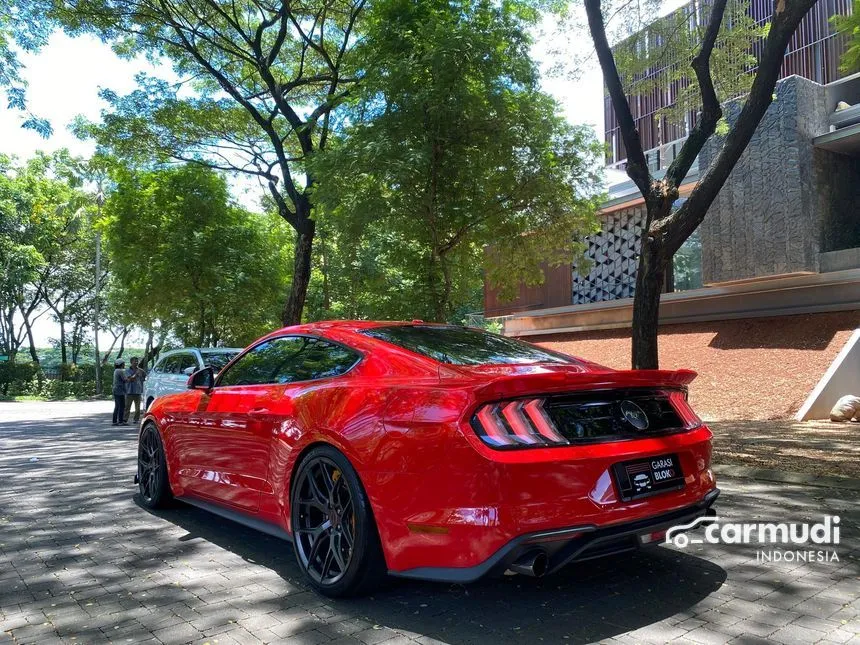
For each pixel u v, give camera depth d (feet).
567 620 9.57
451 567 9.13
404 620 9.70
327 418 10.93
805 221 43.65
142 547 13.91
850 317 43.06
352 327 13.20
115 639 9.14
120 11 45.91
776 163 44.88
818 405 34.88
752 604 10.15
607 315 61.98
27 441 37.60
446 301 39.55
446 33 32.14
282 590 11.13
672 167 27.58
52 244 133.49
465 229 37.32
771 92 24.08
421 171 33.30
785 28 23.29
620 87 28.07
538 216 39.60
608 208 61.21
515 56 35.04
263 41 54.03
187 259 59.36
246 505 13.21
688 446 10.59
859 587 10.91
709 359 45.85
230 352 41.34
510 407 9.25
